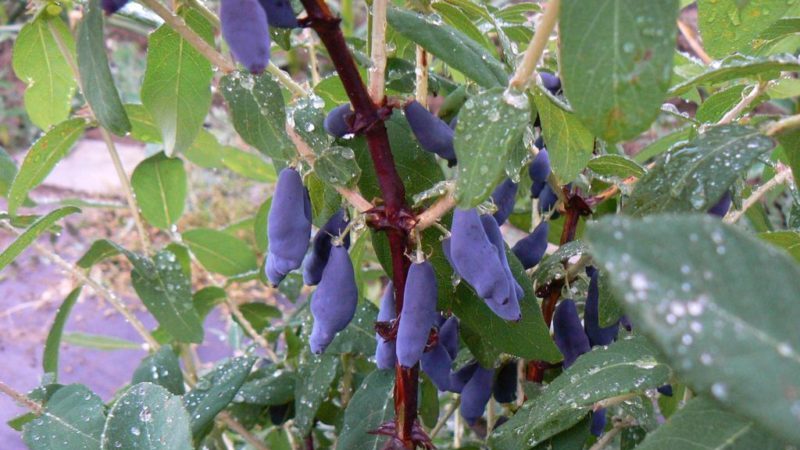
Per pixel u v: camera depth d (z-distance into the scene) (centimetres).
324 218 30
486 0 40
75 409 33
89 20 24
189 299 40
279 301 94
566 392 28
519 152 28
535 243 33
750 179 64
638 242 16
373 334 38
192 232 45
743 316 16
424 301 26
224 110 114
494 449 30
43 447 32
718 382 16
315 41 40
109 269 104
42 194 115
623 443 36
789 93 36
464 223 25
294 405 42
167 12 26
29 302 98
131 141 135
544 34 22
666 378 27
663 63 19
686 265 16
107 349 58
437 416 38
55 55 38
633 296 16
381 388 34
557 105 26
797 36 36
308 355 39
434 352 31
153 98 33
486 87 27
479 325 30
